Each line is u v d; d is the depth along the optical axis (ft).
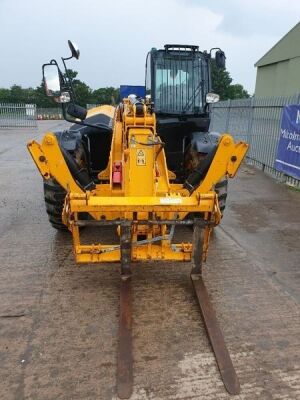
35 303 10.21
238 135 35.65
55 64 11.97
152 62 17.12
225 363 8.02
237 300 10.50
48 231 15.38
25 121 77.46
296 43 66.64
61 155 10.97
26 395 7.28
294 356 8.40
